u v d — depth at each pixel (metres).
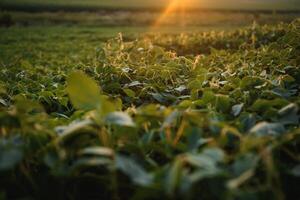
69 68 2.20
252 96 1.11
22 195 0.69
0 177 0.67
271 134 0.70
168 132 0.73
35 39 8.59
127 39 6.89
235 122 0.82
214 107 0.96
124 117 0.70
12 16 14.64
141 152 0.73
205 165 0.56
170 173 0.54
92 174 0.67
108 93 1.41
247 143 0.65
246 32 3.41
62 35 9.30
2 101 1.17
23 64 2.13
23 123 0.70
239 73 1.44
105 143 0.71
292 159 0.80
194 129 0.71
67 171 0.63
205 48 3.62
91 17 15.87
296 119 0.83
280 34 3.04
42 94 1.27
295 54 1.71
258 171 0.68
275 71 1.46
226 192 0.56
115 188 0.62
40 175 0.71
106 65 1.59
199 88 1.24
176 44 3.74
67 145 0.70
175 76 1.49
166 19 16.73
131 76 1.51
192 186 0.59
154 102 1.26
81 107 0.81
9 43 7.88
